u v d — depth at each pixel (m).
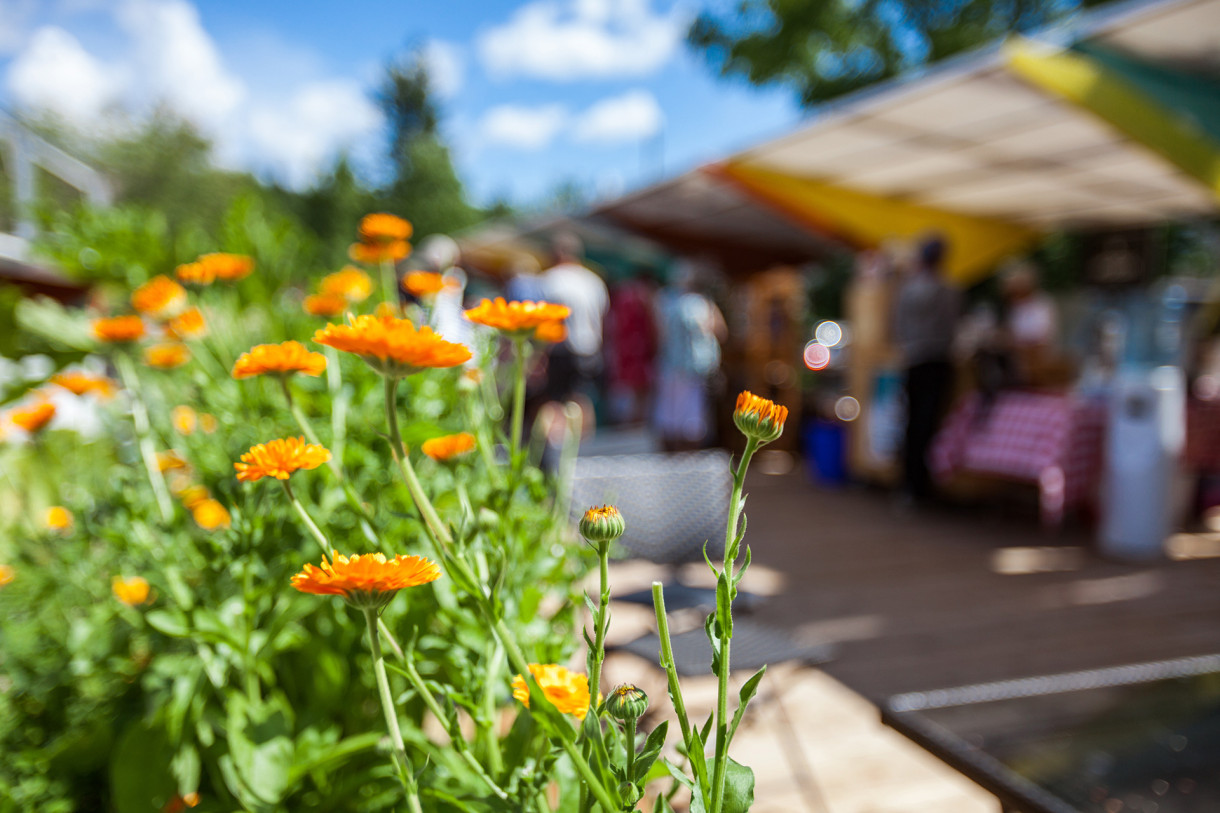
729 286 9.93
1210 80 3.98
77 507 1.46
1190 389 5.06
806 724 2.36
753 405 0.54
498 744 0.95
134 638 1.34
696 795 0.55
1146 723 1.15
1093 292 8.69
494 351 1.29
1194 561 4.29
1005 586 3.83
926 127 5.06
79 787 1.30
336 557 0.63
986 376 5.24
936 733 1.13
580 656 1.63
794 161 5.97
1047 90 3.84
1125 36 3.71
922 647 2.99
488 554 0.86
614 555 1.76
